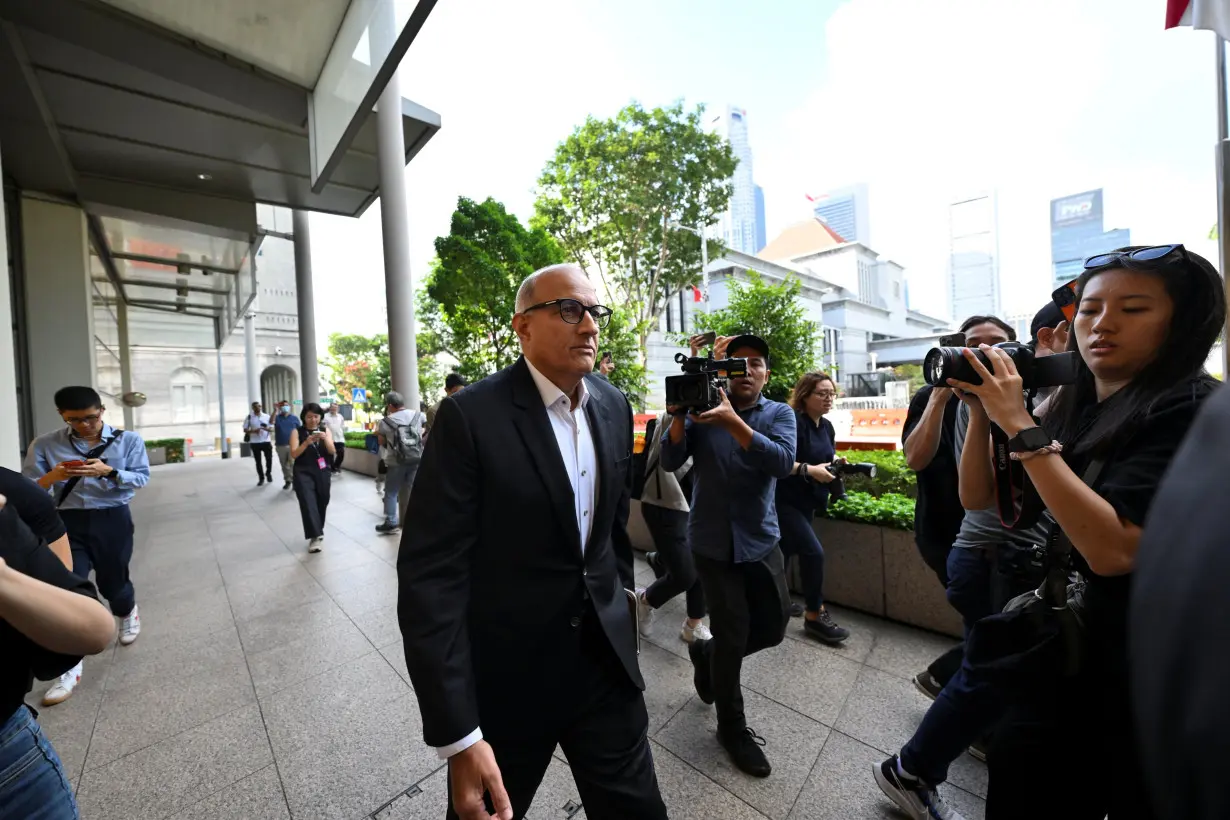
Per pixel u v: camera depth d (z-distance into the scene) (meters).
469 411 1.25
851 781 1.95
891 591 3.16
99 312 11.57
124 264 12.61
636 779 1.32
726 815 1.82
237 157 8.09
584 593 1.30
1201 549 0.31
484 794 1.15
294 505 8.07
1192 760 0.28
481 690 1.25
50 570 1.06
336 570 4.69
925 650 2.83
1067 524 1.01
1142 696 0.34
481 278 10.04
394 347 6.82
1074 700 1.12
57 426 8.07
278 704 2.58
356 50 4.45
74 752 2.25
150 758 2.20
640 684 1.37
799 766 2.04
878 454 4.86
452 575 1.18
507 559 1.24
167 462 16.84
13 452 3.72
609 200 15.36
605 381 1.62
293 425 9.59
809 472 2.85
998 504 1.34
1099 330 1.08
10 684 0.97
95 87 6.25
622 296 17.25
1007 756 1.20
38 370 7.96
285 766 2.14
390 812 1.90
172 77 5.63
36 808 1.01
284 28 4.96
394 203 6.71
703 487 2.13
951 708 1.61
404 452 5.88
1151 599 0.34
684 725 2.31
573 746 1.32
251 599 4.03
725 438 2.12
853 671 2.65
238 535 6.15
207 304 17.30
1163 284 1.02
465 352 11.04
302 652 3.13
